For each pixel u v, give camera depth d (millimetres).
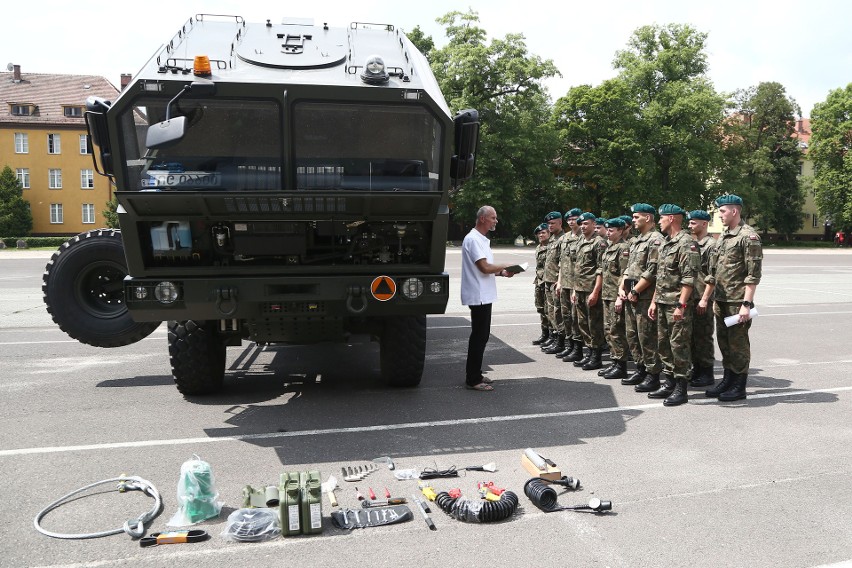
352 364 7922
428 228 5418
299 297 5195
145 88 4797
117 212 4965
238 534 3447
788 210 59344
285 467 4496
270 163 5043
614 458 4684
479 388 6691
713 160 46438
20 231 51344
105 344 6758
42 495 4012
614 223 7324
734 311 6289
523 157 42656
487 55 41438
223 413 5805
